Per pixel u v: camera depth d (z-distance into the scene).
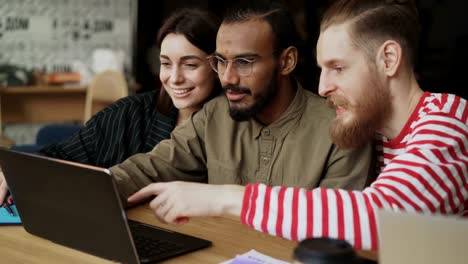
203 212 1.14
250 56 1.47
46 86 4.64
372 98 1.19
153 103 2.05
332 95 1.21
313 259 0.72
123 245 1.11
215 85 1.90
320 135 1.56
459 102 1.22
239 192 1.14
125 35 5.39
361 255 1.21
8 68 4.60
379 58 1.18
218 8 5.21
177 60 1.85
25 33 4.95
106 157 2.03
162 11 5.49
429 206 1.08
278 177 1.59
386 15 1.17
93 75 4.89
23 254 1.21
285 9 1.54
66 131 2.92
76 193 1.13
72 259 1.18
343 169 1.53
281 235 1.10
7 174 1.27
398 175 1.10
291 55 1.53
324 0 5.05
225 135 1.65
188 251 1.22
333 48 1.18
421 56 5.12
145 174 1.62
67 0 5.07
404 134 1.25
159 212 1.19
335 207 1.07
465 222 0.77
